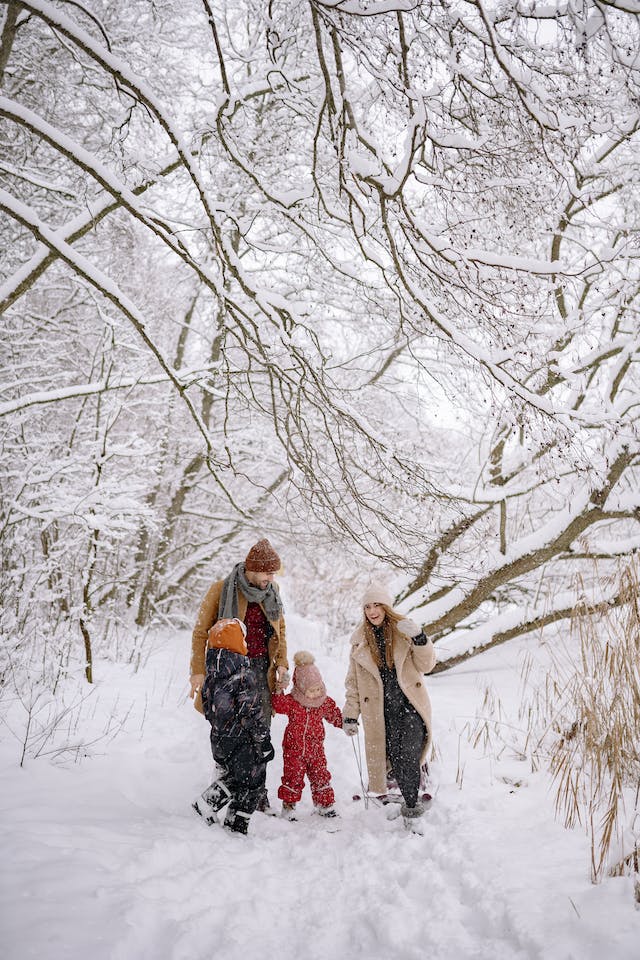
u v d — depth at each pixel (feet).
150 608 37.37
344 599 39.37
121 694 20.51
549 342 20.48
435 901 8.63
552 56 12.42
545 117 12.58
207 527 45.24
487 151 13.70
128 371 29.01
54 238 14.56
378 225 16.62
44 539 23.59
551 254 23.13
